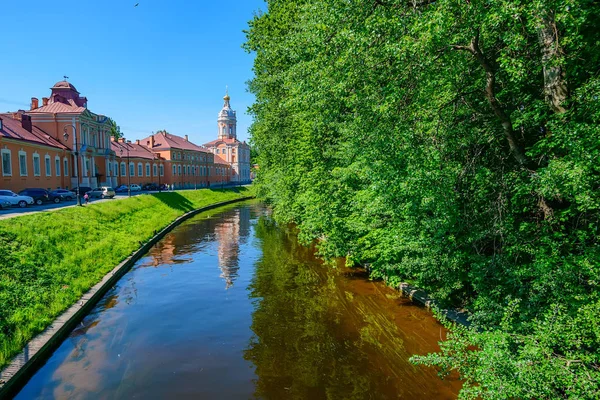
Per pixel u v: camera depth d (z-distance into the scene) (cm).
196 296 1341
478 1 631
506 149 898
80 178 4584
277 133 2573
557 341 532
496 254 801
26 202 2933
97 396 739
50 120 4450
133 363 870
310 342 965
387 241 1130
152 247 2261
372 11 828
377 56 820
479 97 912
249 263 1836
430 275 957
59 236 1639
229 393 748
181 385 779
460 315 970
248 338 998
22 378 773
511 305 626
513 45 627
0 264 1162
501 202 790
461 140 852
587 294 600
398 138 794
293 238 2553
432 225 834
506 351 511
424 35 635
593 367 509
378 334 991
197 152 8556
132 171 6269
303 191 2119
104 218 2356
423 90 811
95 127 5112
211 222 3488
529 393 468
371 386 761
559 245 673
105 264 1583
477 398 675
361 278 1478
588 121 633
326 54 905
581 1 560
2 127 3391
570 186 589
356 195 1313
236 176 10781
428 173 737
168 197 4247
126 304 1259
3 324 893
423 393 729
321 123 1287
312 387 766
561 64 630
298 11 1811
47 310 1045
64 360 881
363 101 869
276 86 2264
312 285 1436
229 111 10981
